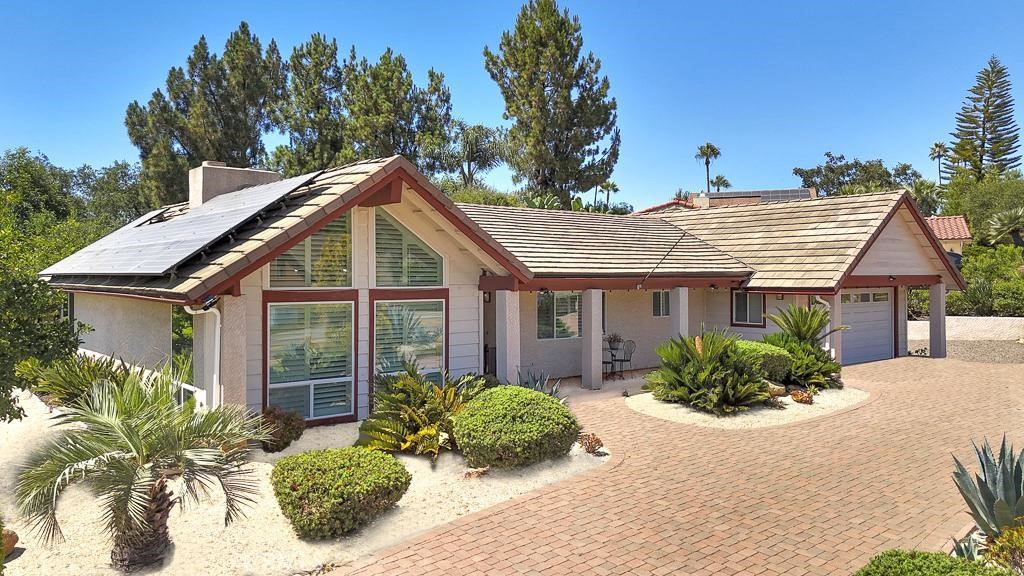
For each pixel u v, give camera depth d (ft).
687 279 60.13
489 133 181.57
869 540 24.34
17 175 105.40
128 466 20.58
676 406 46.70
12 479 30.30
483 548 23.76
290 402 38.73
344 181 38.99
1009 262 125.59
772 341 56.29
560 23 141.08
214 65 130.52
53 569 21.84
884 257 68.80
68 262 58.44
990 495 22.44
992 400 50.11
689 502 28.27
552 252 56.39
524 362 58.23
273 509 26.78
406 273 43.57
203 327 36.81
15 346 31.40
